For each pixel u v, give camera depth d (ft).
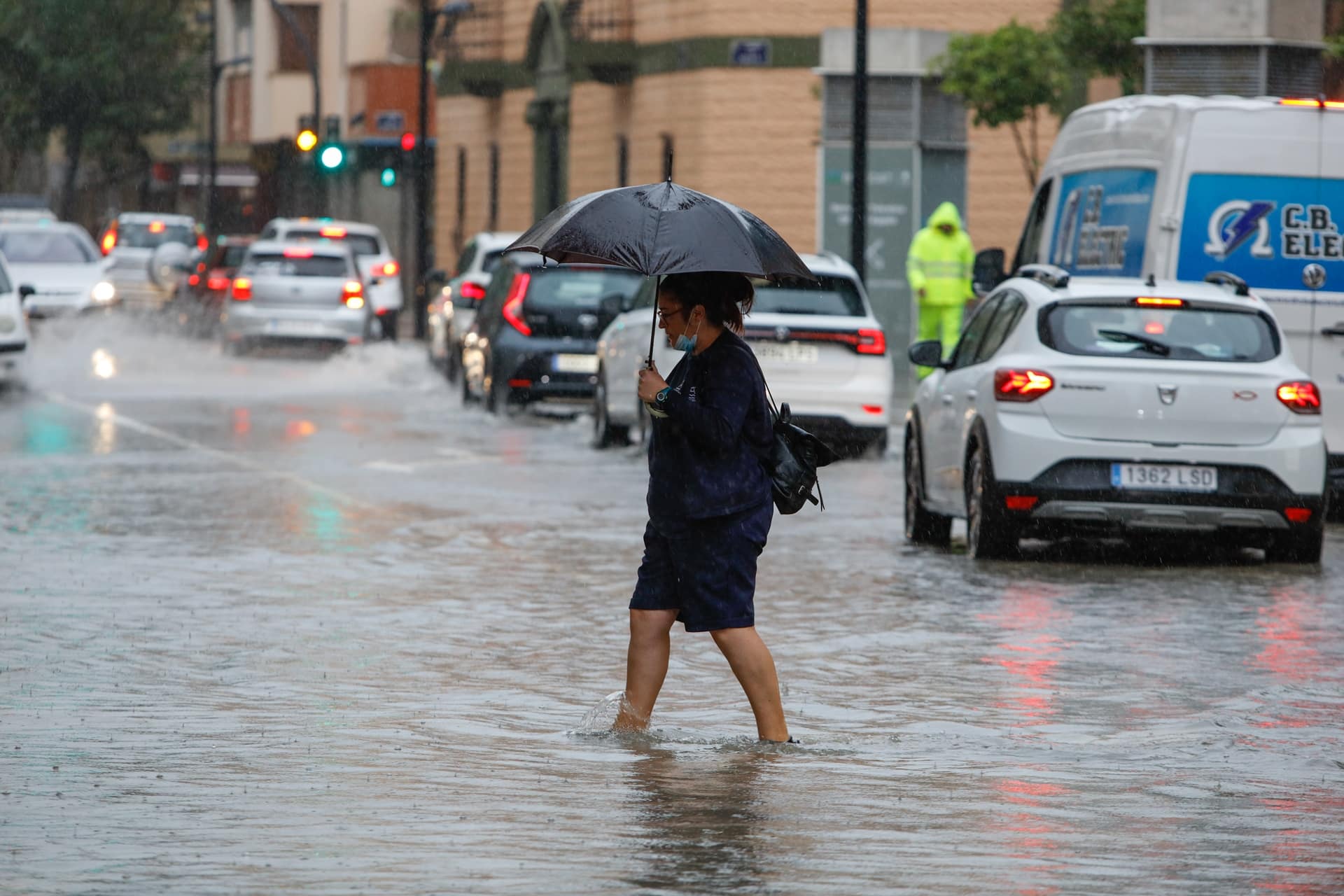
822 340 179.42
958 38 263.49
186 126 634.43
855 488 158.10
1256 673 81.35
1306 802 58.49
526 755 62.85
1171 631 91.97
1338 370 139.74
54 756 62.03
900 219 264.93
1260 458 113.80
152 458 169.27
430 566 110.22
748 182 318.24
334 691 74.69
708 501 63.82
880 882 48.06
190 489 147.13
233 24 633.61
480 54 422.41
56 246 342.64
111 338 340.59
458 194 446.60
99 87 614.34
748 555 64.49
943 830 53.67
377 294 365.81
